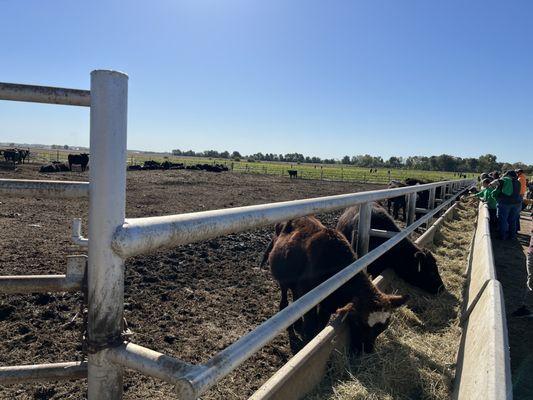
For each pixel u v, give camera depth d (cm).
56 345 294
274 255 374
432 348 289
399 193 388
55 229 695
